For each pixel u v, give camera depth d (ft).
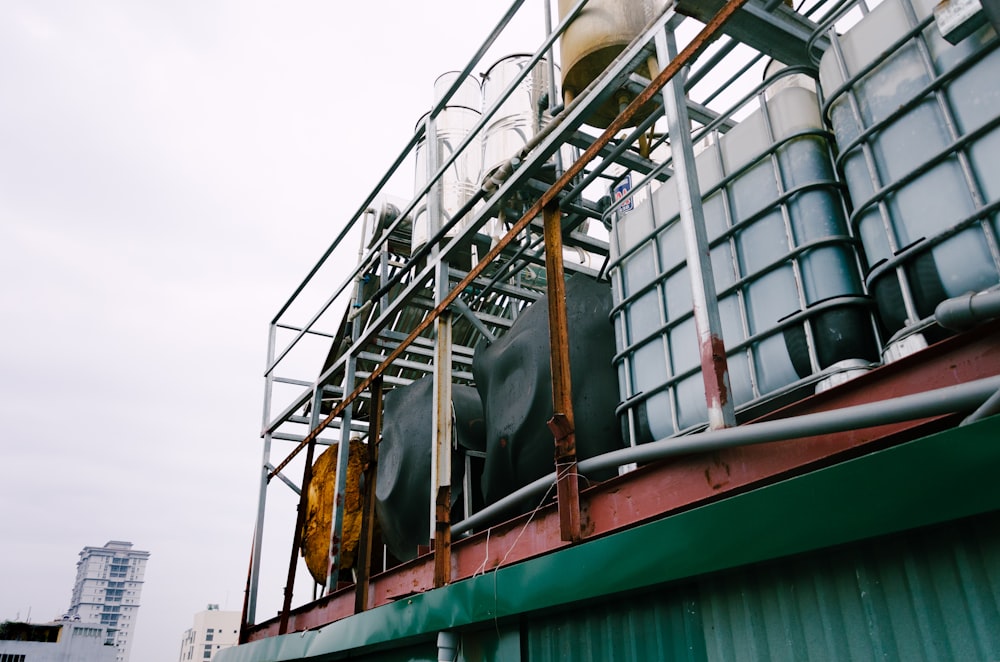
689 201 9.93
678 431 12.04
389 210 29.22
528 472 16.21
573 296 16.48
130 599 652.48
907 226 9.16
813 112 11.39
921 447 6.22
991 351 6.81
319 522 25.71
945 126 8.88
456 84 21.11
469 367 28.76
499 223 21.39
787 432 7.63
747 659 8.31
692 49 10.16
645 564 8.80
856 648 7.29
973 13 7.18
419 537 20.45
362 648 16.21
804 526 7.02
